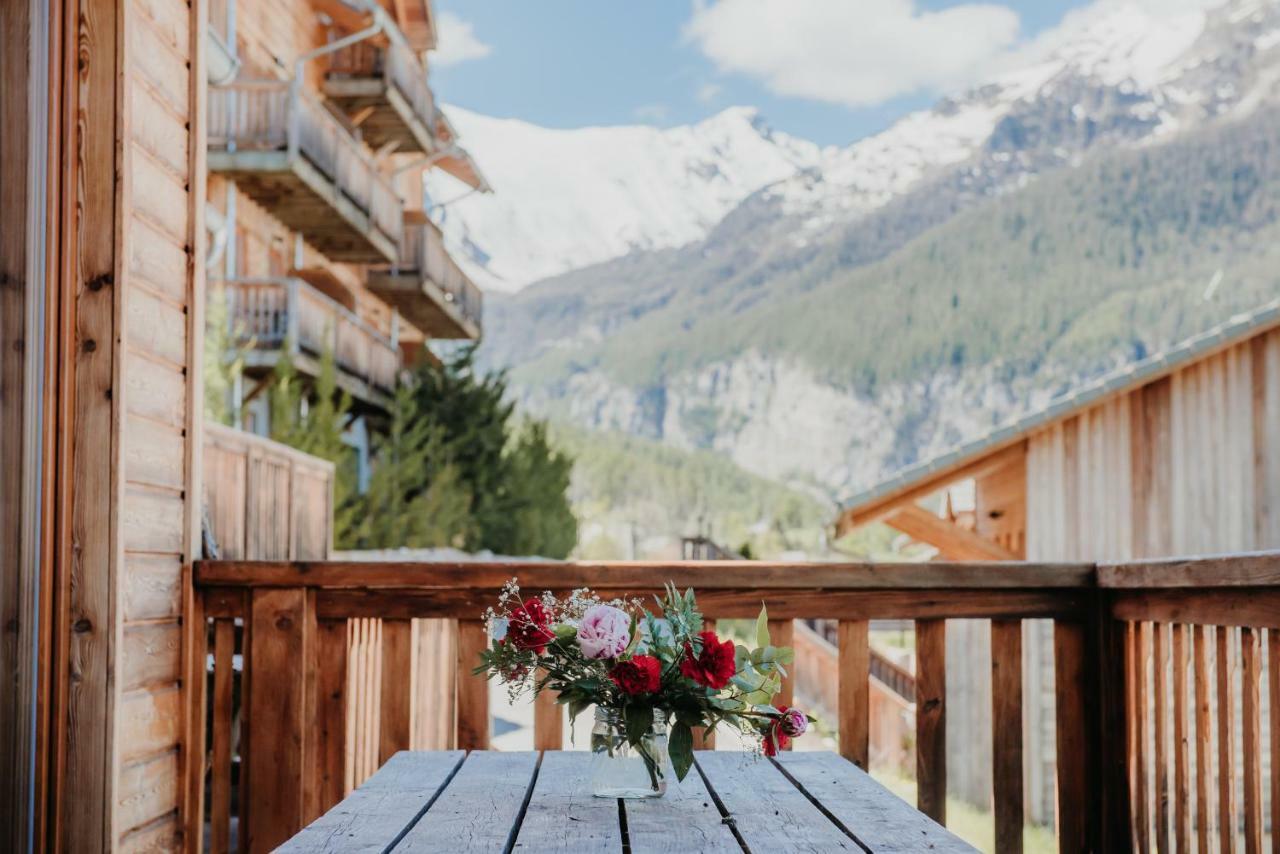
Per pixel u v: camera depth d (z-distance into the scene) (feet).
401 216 67.97
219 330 44.29
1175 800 11.48
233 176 51.03
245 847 12.42
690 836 7.44
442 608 12.68
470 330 84.64
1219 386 32.60
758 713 8.32
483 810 8.09
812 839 7.38
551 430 344.49
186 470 12.76
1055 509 33.63
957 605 12.66
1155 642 11.88
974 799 36.55
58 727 10.88
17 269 10.87
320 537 25.17
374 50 64.44
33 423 10.91
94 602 11.03
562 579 12.48
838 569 12.50
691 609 8.65
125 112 11.32
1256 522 32.01
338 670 12.80
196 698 12.73
